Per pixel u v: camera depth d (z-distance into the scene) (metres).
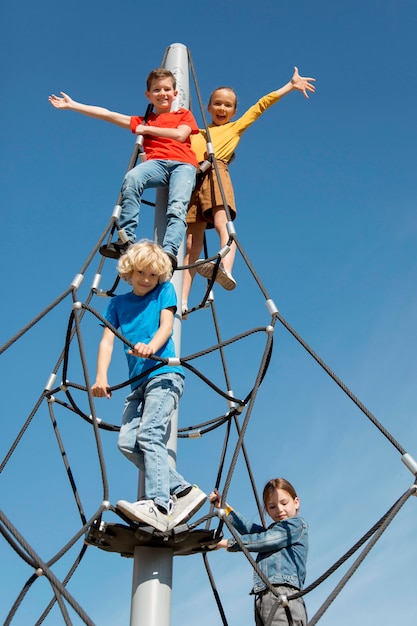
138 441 5.46
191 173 7.32
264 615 5.80
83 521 6.08
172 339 6.28
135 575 5.54
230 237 6.72
